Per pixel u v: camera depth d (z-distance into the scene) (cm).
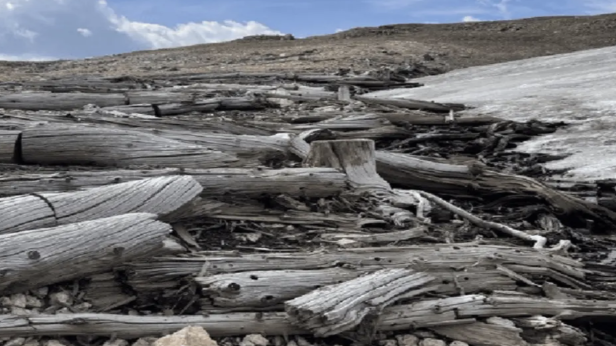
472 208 900
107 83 1806
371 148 775
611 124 1292
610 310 543
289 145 899
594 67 2119
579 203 855
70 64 3152
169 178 575
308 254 544
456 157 1164
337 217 671
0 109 1072
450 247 591
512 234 729
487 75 2366
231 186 657
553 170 1069
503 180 908
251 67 2694
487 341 491
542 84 1841
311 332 457
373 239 623
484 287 555
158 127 938
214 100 1464
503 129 1327
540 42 3694
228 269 508
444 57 3127
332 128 1262
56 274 451
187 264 501
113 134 729
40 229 462
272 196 684
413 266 541
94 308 466
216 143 859
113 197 529
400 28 4503
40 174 621
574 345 505
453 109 1597
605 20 4197
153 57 3400
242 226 628
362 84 2228
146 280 484
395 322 485
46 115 869
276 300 484
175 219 575
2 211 474
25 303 444
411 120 1423
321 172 715
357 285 487
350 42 3634
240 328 458
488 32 4184
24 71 2798
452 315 500
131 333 437
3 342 409
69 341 429
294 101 1623
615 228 853
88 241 462
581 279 629
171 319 450
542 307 529
